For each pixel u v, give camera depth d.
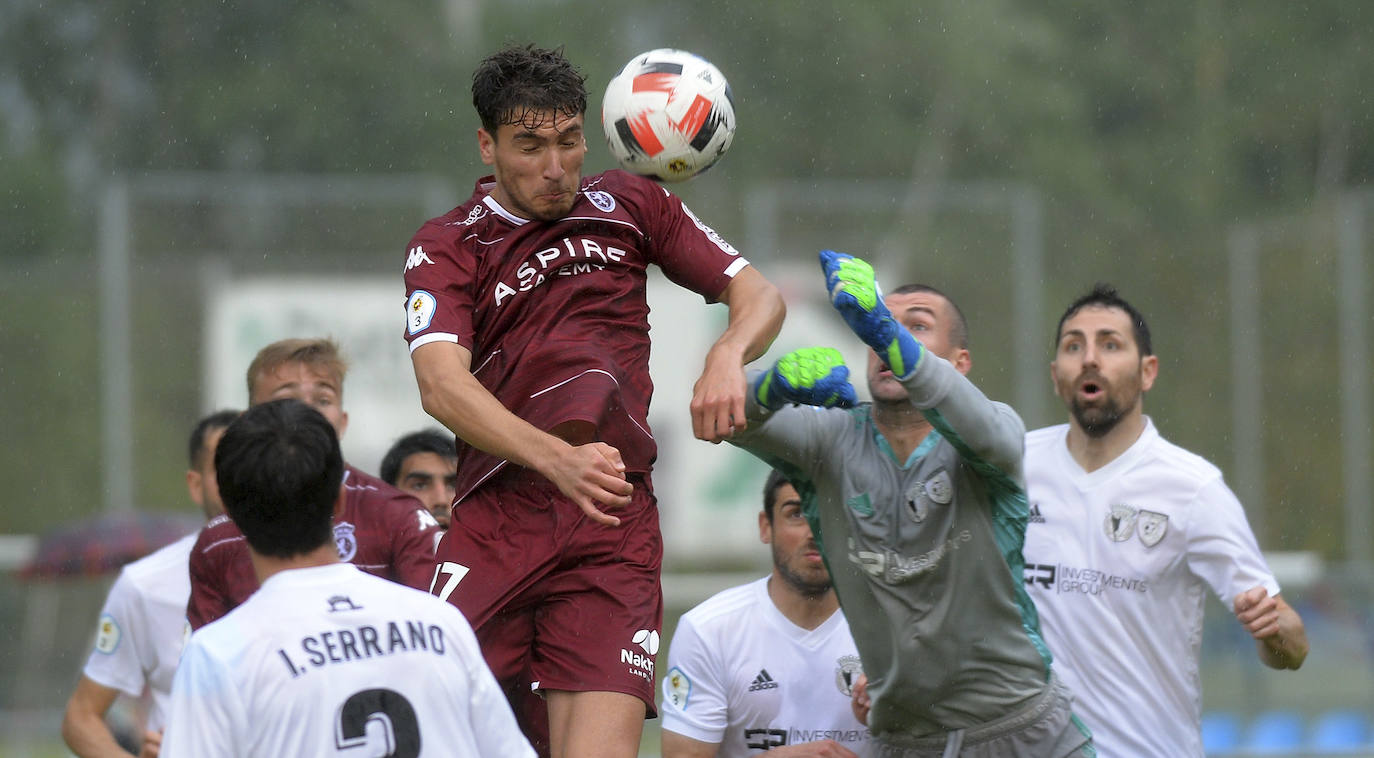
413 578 17.34
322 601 12.23
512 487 14.57
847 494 16.80
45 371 63.53
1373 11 102.75
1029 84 94.44
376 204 55.34
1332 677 40.62
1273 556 49.91
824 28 94.00
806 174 91.56
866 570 16.75
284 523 12.34
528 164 13.96
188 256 54.56
